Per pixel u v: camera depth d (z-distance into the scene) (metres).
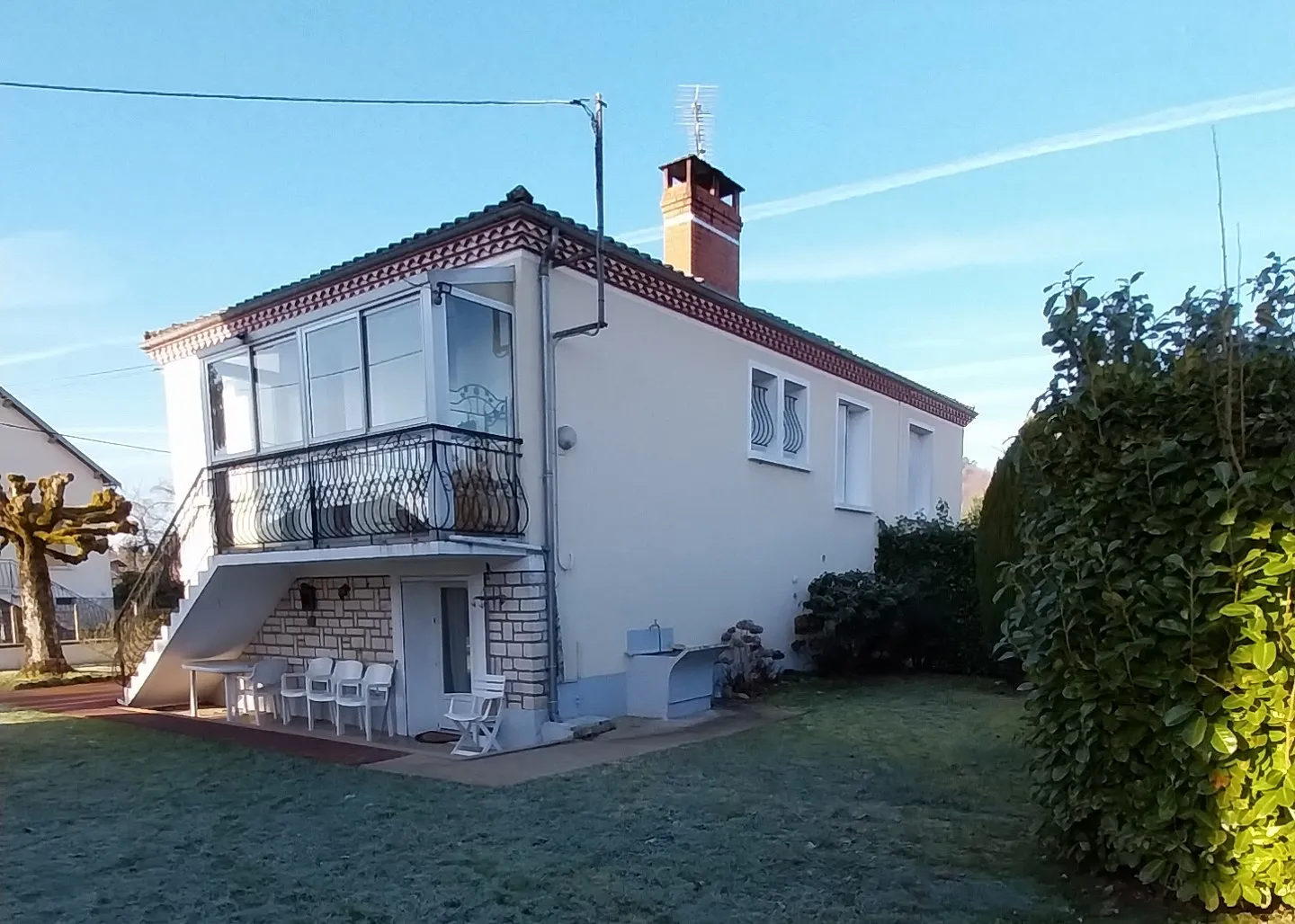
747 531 11.78
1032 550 4.30
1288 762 3.31
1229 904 3.41
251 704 10.70
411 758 7.49
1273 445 3.51
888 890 3.98
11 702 12.03
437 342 7.73
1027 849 4.49
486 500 8.00
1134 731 3.69
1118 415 3.88
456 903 3.98
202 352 10.09
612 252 9.20
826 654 12.53
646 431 9.95
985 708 9.63
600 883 4.19
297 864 4.60
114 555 29.23
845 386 14.69
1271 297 3.98
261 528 9.41
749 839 4.82
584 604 8.95
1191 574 3.47
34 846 5.01
